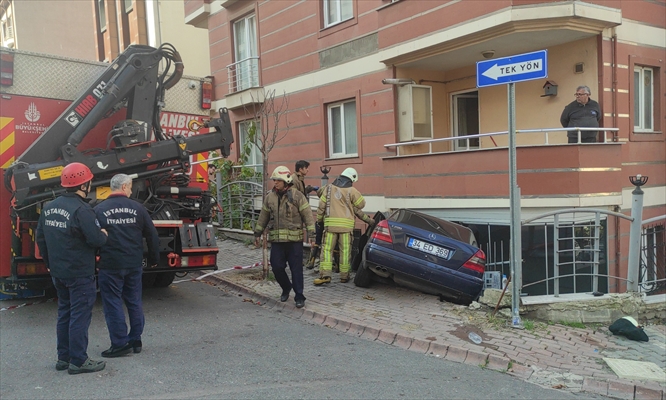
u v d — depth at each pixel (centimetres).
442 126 1088
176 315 677
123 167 655
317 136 1236
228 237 1292
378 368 493
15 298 741
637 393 450
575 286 726
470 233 737
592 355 536
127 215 509
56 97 670
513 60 570
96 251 501
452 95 1085
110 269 503
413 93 1030
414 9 928
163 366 490
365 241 841
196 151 714
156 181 720
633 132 891
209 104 823
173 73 745
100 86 653
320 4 1205
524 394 441
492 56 941
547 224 783
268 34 1370
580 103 798
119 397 419
